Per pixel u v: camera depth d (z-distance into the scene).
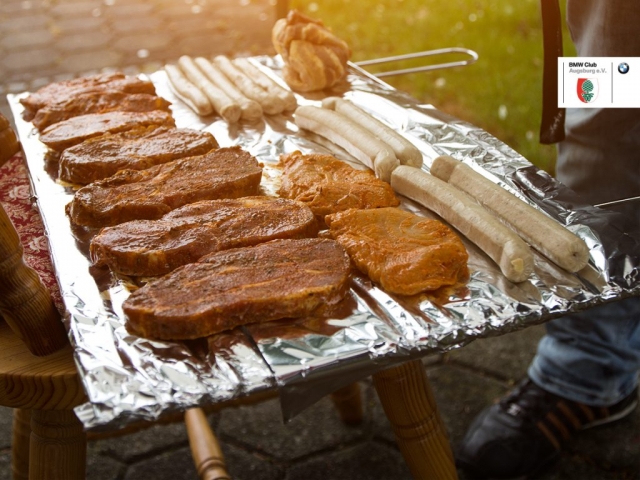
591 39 0.91
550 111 0.90
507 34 2.21
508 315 0.62
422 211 0.77
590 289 0.65
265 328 0.61
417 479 0.81
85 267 0.69
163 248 0.68
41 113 0.97
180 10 2.52
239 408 1.13
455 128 0.94
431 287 0.64
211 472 0.83
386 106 1.01
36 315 0.65
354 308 0.63
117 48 2.24
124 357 0.59
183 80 1.08
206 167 0.81
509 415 1.04
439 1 2.49
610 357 1.00
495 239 0.67
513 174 0.82
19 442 0.87
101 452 1.06
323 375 0.58
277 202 0.75
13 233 0.63
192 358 0.59
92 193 0.77
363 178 0.80
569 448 1.05
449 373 1.17
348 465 1.04
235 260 0.66
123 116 0.95
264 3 2.58
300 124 0.96
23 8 2.53
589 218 0.73
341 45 1.09
